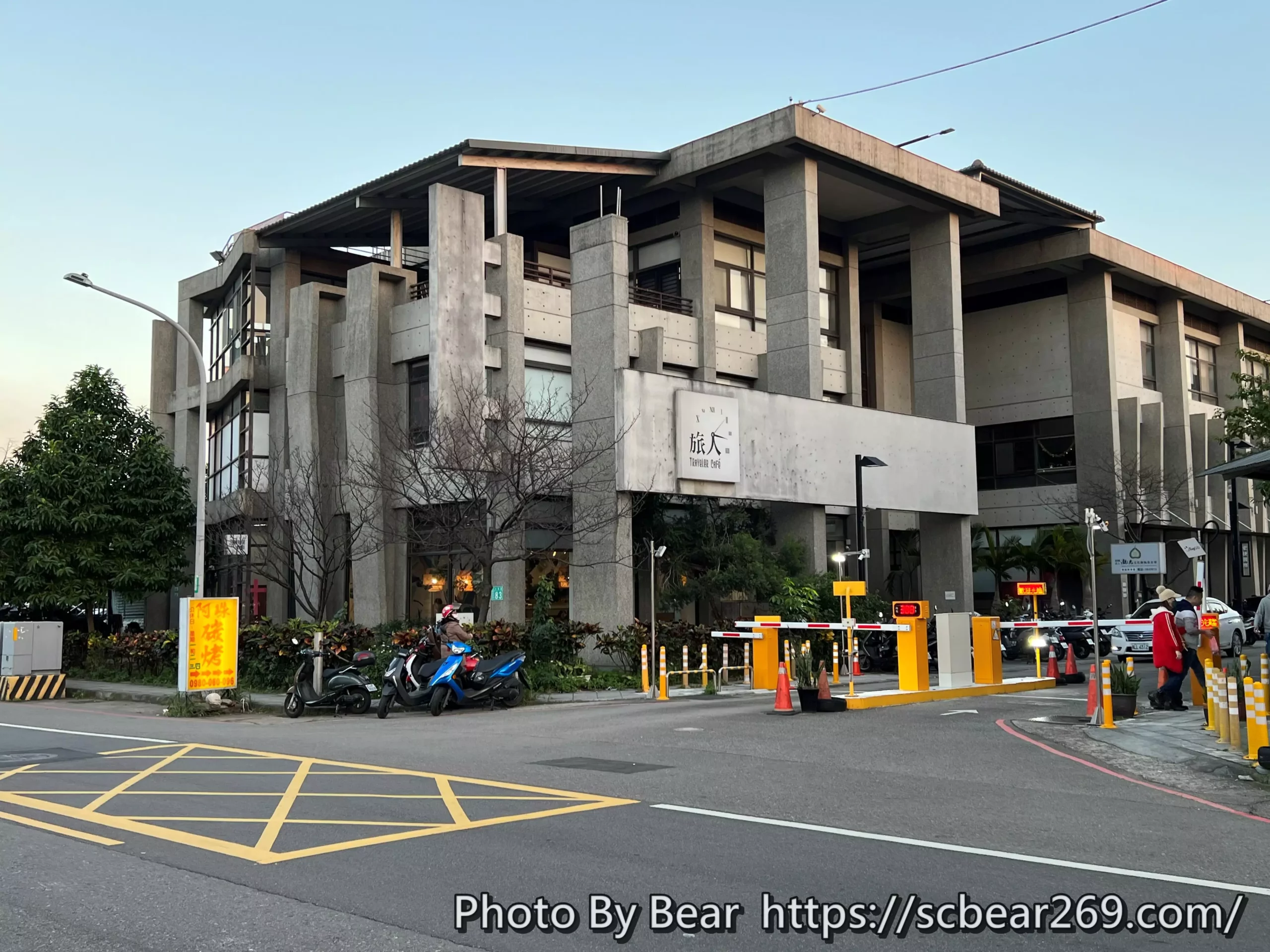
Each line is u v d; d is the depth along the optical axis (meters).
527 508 25.27
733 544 29.14
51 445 30.42
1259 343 55.78
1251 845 8.01
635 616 27.83
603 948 5.63
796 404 30.88
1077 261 43.50
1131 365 47.03
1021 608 40.00
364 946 5.64
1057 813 9.27
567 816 8.98
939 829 8.53
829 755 12.86
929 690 19.81
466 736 15.12
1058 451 45.62
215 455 41.16
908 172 34.84
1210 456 48.19
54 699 23.80
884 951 5.61
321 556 29.98
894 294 43.44
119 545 30.34
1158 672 19.86
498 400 27.03
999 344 47.62
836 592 23.33
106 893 6.63
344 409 33.09
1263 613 15.48
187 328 42.28
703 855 7.57
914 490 34.31
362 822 8.70
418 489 28.42
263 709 19.98
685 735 14.74
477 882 6.86
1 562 29.84
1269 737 11.84
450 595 27.78
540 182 33.09
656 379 27.38
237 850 7.70
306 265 37.28
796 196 32.59
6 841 8.05
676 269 35.31
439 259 28.66
